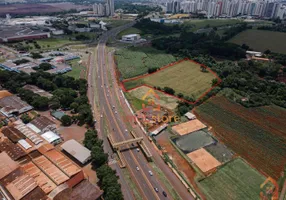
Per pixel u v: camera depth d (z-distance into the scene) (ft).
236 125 440.04
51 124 406.00
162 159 354.54
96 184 299.99
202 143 394.93
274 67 650.43
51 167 303.27
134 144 383.45
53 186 275.18
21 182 277.23
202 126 437.58
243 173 332.39
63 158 321.52
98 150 332.60
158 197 289.74
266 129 426.92
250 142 396.57
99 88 584.81
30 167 304.50
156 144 385.29
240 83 573.74
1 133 384.68
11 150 336.90
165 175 324.39
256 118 457.68
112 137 398.42
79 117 427.74
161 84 611.47
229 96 533.96
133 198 286.05
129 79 642.63
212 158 360.07
